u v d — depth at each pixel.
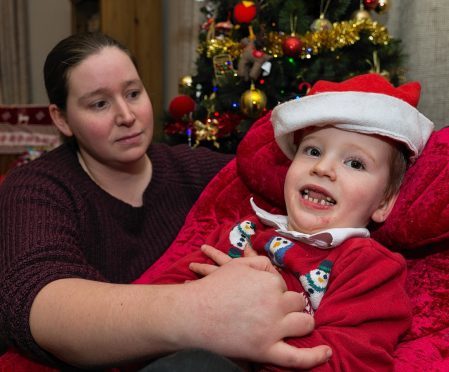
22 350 0.77
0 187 1.04
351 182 0.87
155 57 3.07
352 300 0.78
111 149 1.09
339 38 1.82
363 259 0.81
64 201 1.00
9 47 3.77
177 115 2.08
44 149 2.89
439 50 1.90
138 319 0.63
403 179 0.94
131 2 2.95
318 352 0.68
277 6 1.94
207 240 1.07
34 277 0.75
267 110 1.92
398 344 0.83
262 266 0.75
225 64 1.99
